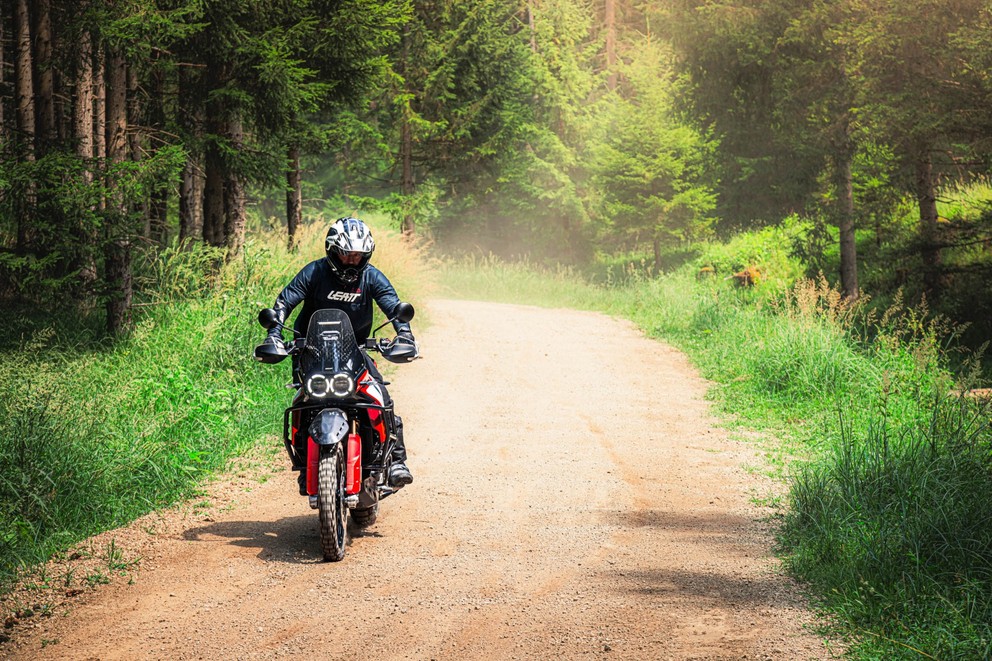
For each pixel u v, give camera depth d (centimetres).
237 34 2159
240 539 959
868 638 679
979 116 2305
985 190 3478
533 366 2142
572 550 925
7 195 1817
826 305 2752
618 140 4612
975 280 2575
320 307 934
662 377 2023
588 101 5744
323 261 932
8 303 2139
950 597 732
